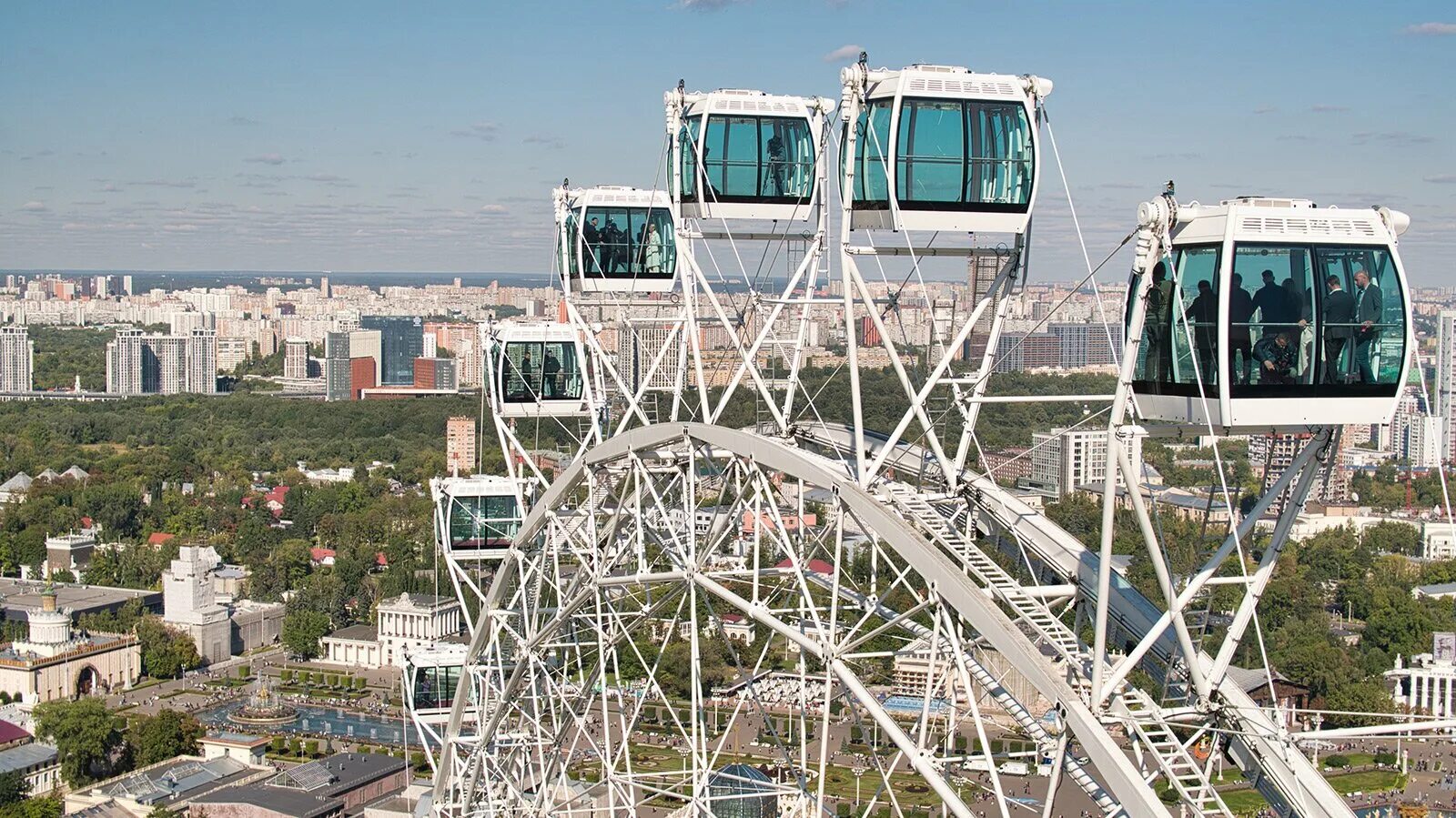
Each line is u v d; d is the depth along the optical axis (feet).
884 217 220.64
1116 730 187.62
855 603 242.58
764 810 544.21
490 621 351.25
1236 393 164.86
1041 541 211.41
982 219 218.18
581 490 359.87
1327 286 164.45
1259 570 172.86
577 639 358.43
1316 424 168.04
